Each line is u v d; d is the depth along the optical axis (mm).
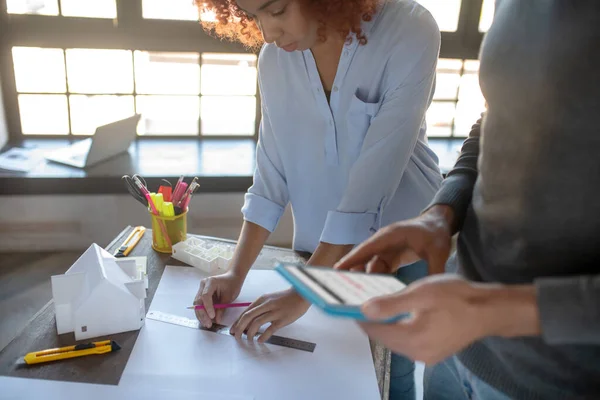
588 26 594
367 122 1185
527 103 659
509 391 740
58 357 937
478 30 2561
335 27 1045
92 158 2225
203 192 2283
